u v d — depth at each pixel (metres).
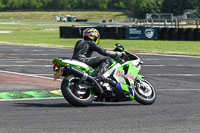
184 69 40.62
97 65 19.34
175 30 90.31
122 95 19.56
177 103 21.31
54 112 17.52
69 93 18.12
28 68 39.84
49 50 66.19
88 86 18.53
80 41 19.80
